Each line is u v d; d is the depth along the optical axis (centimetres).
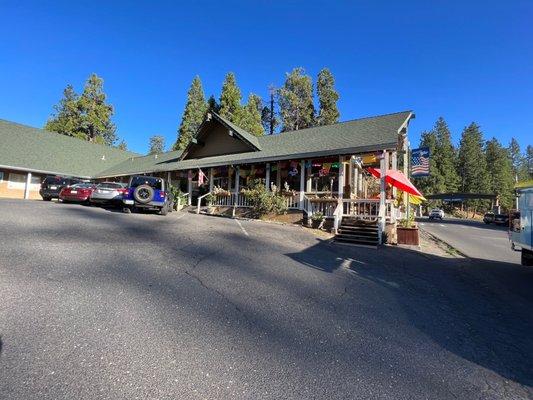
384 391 303
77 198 1780
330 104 4319
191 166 2045
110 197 1656
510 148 10712
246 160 1741
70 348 322
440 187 6725
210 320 418
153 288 506
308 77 4541
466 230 2794
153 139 7562
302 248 989
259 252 852
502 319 538
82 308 409
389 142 1306
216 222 1323
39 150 2833
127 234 884
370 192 2112
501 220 3881
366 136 1489
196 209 2053
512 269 1022
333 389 299
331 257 910
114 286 494
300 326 432
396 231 1354
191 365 315
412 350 394
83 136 4700
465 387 323
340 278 696
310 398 283
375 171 1738
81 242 736
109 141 5256
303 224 1537
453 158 7538
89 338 343
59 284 477
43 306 403
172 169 2198
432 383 325
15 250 620
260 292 547
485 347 421
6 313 377
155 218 1296
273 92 4684
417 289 679
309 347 376
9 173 2561
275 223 1532
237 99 3744
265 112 4728
